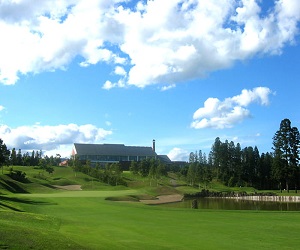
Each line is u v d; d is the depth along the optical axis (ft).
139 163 469.57
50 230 57.93
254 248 52.85
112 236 61.57
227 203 244.83
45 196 178.91
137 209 115.44
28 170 401.90
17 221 65.92
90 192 261.24
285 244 56.13
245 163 477.36
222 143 490.08
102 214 99.91
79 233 62.85
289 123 340.39
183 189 383.04
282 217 91.56
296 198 285.64
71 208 117.91
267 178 465.47
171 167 553.23
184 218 90.12
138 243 55.01
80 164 436.76
